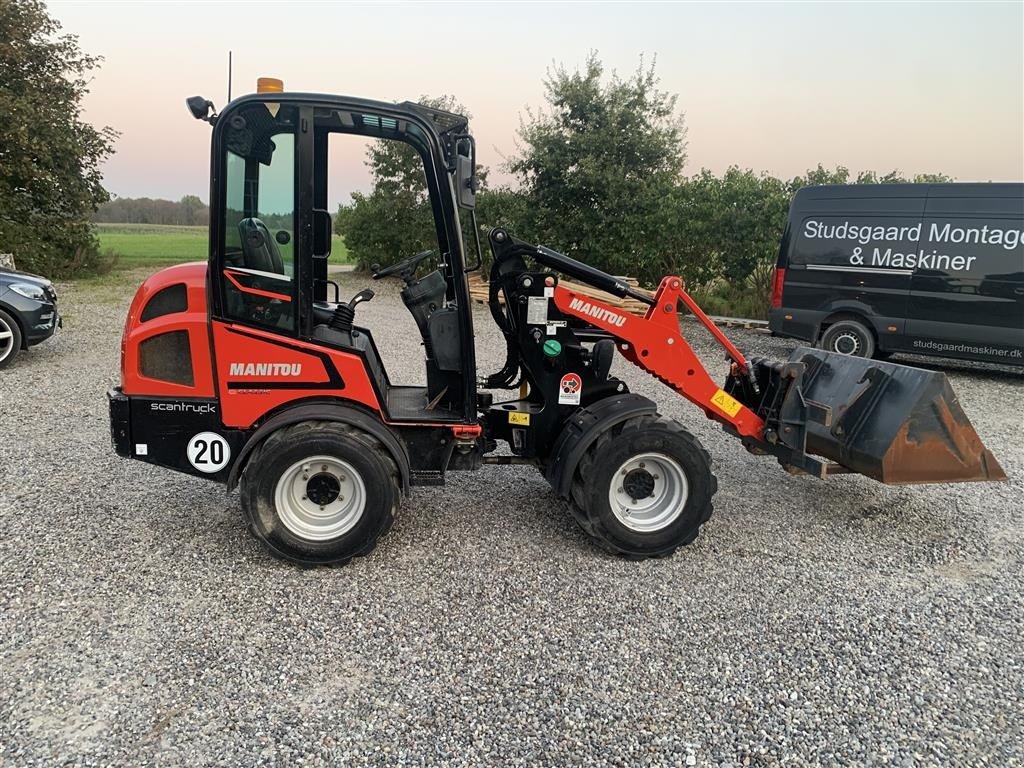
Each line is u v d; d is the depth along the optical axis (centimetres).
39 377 753
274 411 373
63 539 389
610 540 385
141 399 363
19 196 1662
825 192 938
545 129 1402
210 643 302
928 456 417
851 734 263
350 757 242
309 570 367
